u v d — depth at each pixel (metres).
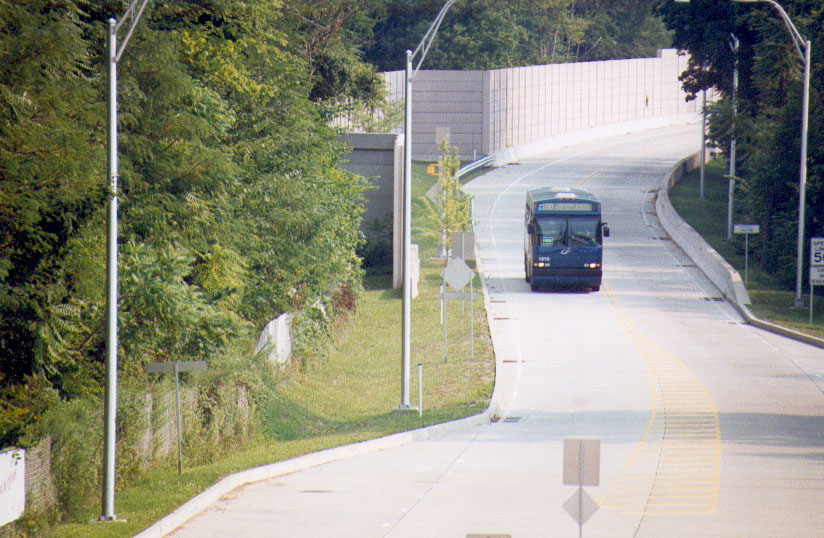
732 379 56.12
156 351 41.81
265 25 60.72
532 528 28.27
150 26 48.31
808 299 82.31
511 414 49.53
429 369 60.09
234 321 44.72
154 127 43.41
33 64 32.16
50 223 31.16
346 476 36.38
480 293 82.94
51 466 30.36
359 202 89.44
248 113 57.75
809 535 27.44
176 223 44.44
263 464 37.31
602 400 51.69
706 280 89.50
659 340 67.19
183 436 40.19
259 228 56.62
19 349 32.03
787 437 42.50
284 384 53.19
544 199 83.12
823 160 88.75
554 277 82.38
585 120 196.00
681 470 36.38
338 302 72.62
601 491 33.25
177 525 28.94
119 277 38.91
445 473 36.75
